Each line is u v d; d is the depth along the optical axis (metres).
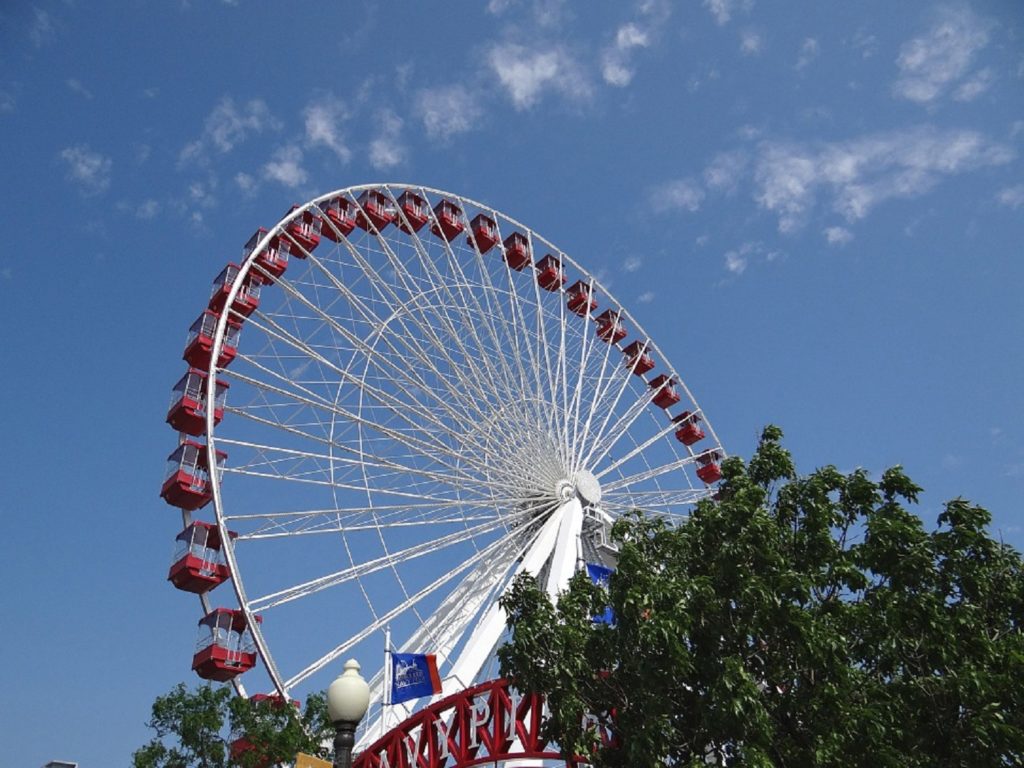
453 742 30.52
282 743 32.31
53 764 36.34
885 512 24.52
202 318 43.94
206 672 39.50
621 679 24.44
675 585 23.19
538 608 25.91
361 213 49.84
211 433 39.94
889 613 22.28
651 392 57.97
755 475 26.70
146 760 31.23
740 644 23.34
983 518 23.83
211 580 41.31
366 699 16.25
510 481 46.53
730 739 22.27
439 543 43.59
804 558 24.56
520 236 56.44
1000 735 20.23
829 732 21.41
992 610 23.84
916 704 21.55
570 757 24.28
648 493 51.78
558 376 51.38
